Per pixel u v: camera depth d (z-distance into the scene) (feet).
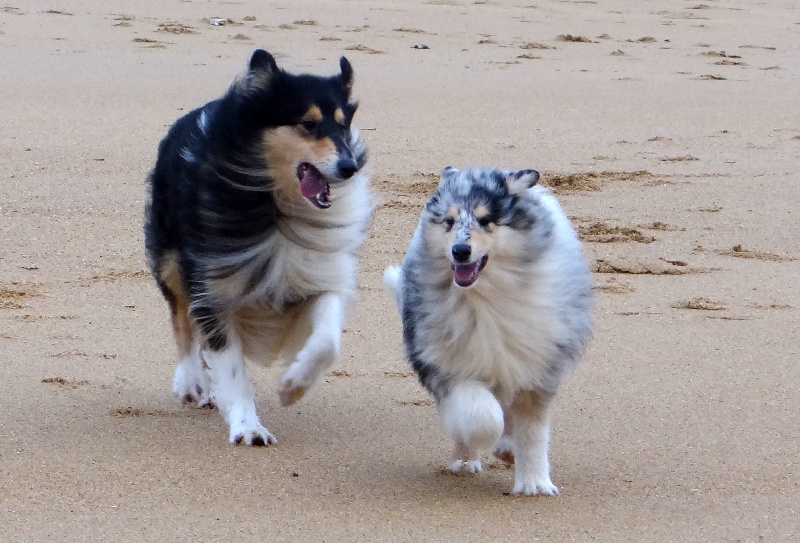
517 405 24.90
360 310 37.65
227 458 26.50
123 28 94.48
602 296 39.70
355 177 28.86
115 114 64.59
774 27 112.98
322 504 23.81
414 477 25.61
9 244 43.24
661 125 67.51
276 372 33.78
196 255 28.45
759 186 54.75
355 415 29.71
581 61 89.56
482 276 23.90
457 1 121.70
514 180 24.57
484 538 22.17
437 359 24.70
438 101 71.72
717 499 24.35
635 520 23.18
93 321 36.35
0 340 34.32
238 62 81.76
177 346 31.22
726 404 30.40
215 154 28.12
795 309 38.83
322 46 90.48
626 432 28.45
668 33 106.52
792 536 22.48
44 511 23.02
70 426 28.25
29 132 59.67
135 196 49.62
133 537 21.89
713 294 40.27
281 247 28.25
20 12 99.81
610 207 50.70
